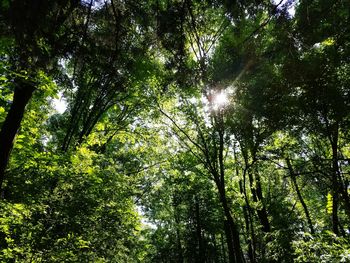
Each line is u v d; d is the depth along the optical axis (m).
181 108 13.54
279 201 19.34
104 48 4.65
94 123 16.38
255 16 5.05
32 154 8.83
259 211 17.78
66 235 8.59
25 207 7.67
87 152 11.33
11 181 8.37
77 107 16.42
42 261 7.30
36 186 8.65
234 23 5.41
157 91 12.98
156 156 17.66
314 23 5.91
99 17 4.66
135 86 13.20
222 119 10.85
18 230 7.55
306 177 11.66
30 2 3.54
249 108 9.09
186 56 6.07
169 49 5.64
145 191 22.53
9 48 4.82
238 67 8.38
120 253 12.59
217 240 36.72
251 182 18.25
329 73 7.80
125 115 18.75
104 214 11.06
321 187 11.62
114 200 12.02
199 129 13.38
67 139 15.77
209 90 9.27
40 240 7.42
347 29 7.25
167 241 34.16
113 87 5.61
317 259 7.80
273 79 8.26
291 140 11.21
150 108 14.84
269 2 4.93
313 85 7.93
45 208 8.55
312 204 22.56
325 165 9.80
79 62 4.61
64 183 9.20
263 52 7.59
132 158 21.36
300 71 7.70
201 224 27.33
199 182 23.86
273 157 11.97
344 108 7.94
